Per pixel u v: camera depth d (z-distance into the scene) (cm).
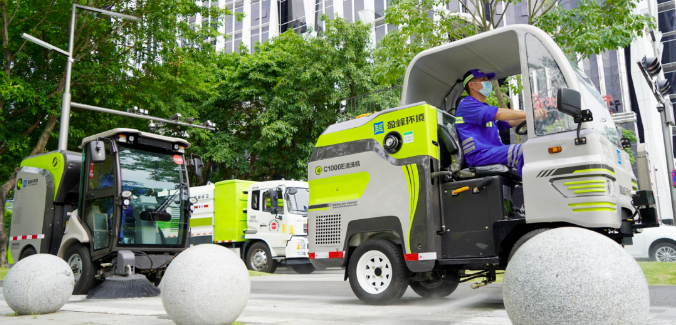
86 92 1770
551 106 514
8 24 1527
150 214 867
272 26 4000
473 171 562
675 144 3116
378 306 591
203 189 1709
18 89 1497
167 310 411
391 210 595
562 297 253
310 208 679
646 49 3120
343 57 2139
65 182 966
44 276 575
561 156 490
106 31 1727
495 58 655
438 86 702
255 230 1527
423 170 573
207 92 2075
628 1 1055
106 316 541
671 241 1156
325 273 1577
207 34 1925
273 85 2273
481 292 759
